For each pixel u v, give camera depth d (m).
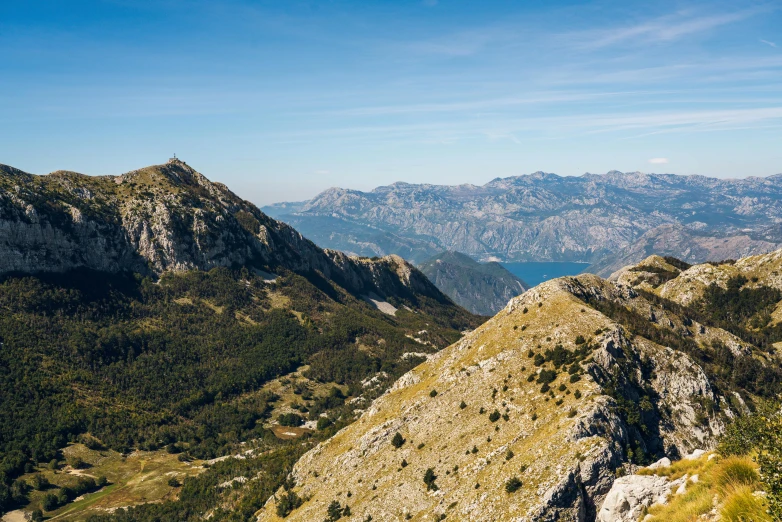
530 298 192.38
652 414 141.00
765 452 39.19
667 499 63.12
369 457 164.62
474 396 158.75
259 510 185.88
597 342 152.25
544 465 114.88
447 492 128.38
